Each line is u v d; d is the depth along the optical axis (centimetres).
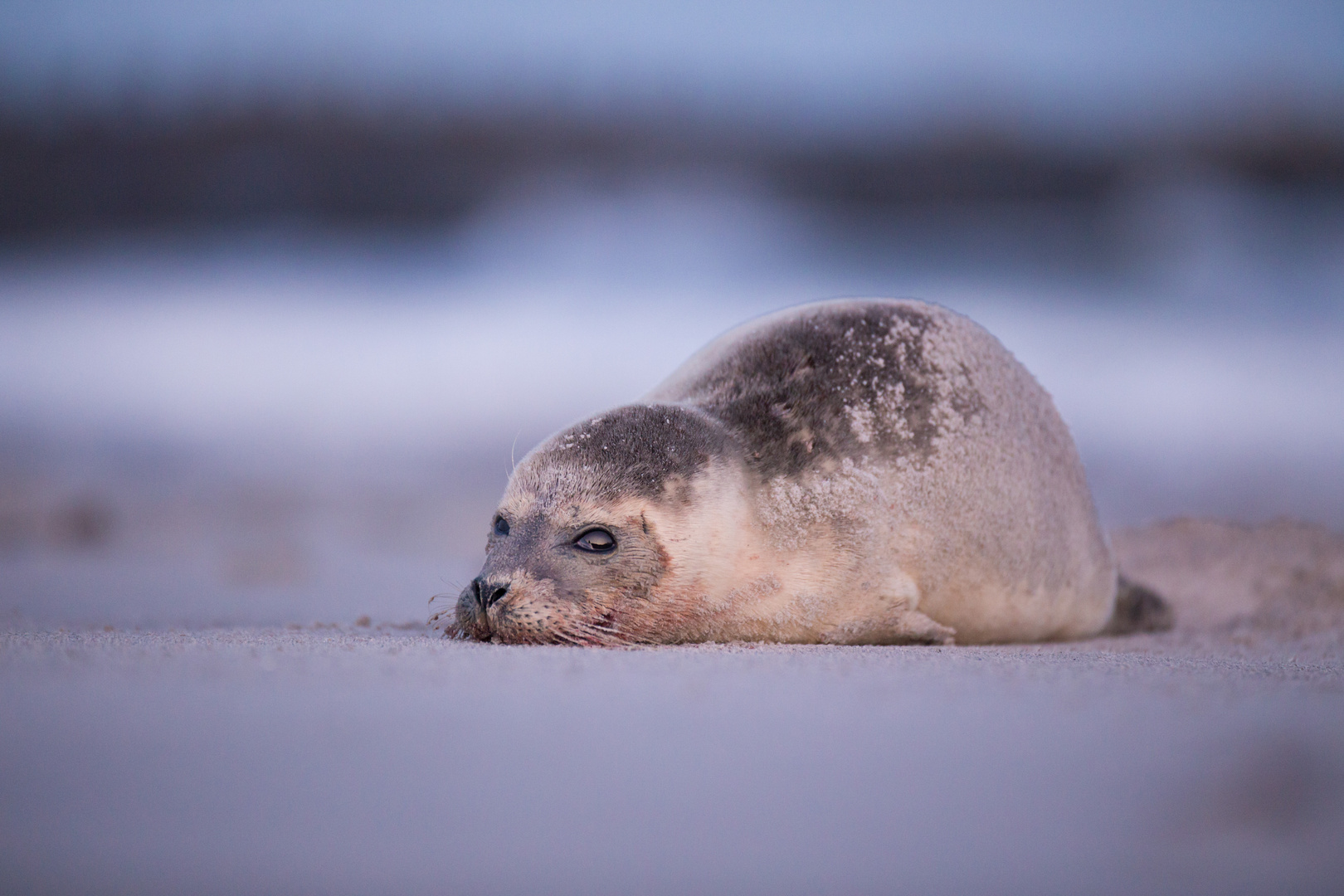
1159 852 729
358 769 858
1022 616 2041
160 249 12412
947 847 732
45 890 637
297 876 671
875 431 1848
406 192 13062
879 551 1812
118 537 4572
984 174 13075
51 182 13438
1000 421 1969
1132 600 2448
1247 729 1005
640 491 1666
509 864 696
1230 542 3112
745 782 848
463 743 930
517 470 1744
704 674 1266
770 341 1966
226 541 4553
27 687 1078
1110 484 6191
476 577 1652
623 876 684
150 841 712
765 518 1761
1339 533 3184
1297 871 712
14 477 6097
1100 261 11400
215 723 970
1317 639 2248
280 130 13700
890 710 1073
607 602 1656
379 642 1559
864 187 13062
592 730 980
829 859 712
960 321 2069
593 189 13238
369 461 6812
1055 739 973
